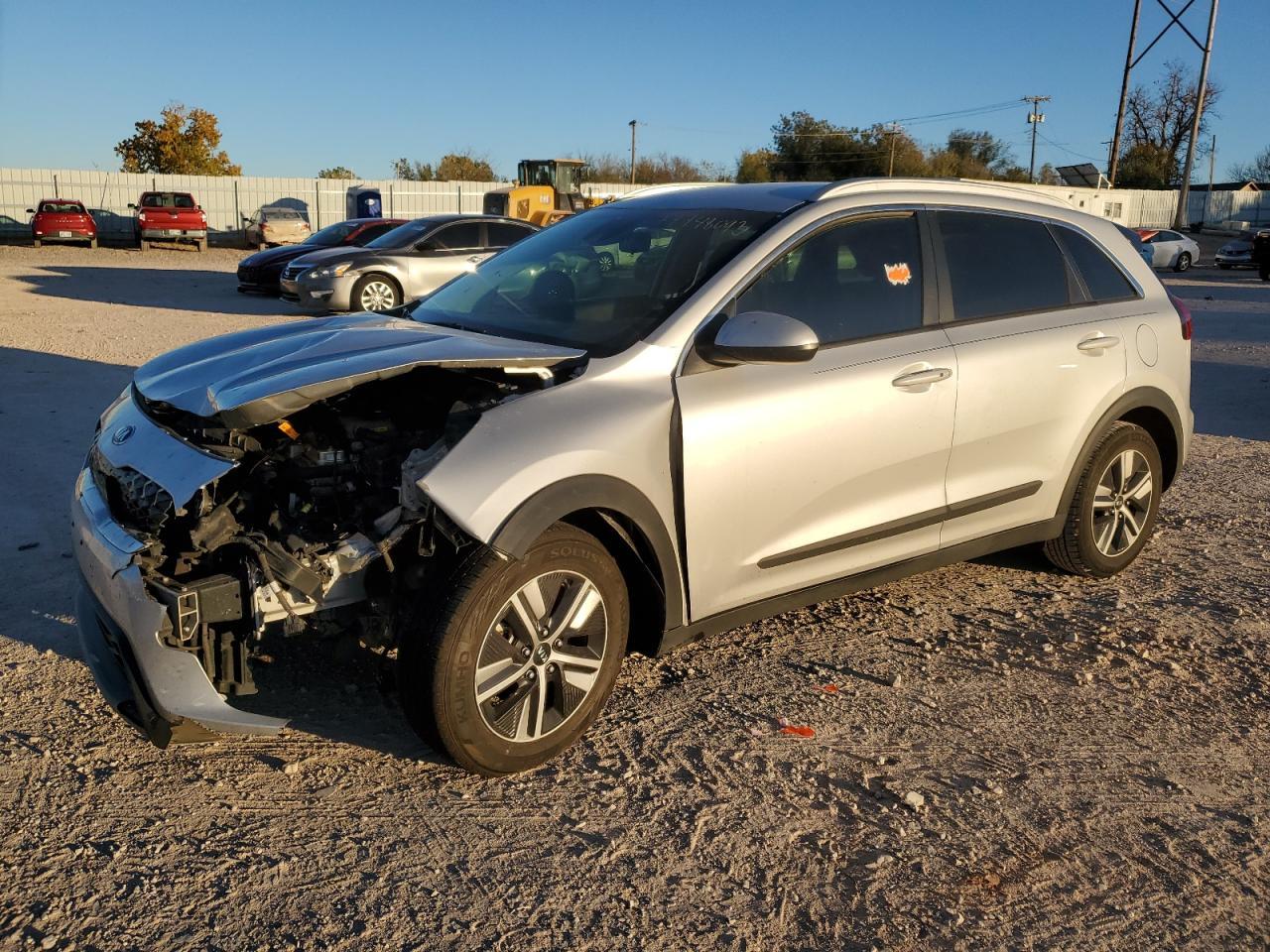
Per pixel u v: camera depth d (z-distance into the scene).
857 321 4.02
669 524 3.50
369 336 3.65
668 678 4.02
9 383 9.12
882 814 3.19
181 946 2.56
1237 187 68.44
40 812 3.09
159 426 3.34
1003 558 5.48
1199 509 6.39
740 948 2.61
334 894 2.77
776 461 3.68
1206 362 12.30
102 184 39.34
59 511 5.72
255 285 17.95
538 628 3.26
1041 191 4.98
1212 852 3.04
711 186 4.60
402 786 3.28
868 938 2.66
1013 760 3.51
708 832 3.08
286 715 3.66
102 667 3.34
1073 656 4.30
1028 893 2.84
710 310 3.67
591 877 2.87
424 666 3.06
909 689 3.98
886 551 4.16
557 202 34.09
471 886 2.82
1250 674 4.16
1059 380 4.56
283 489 3.23
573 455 3.21
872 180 4.30
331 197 43.09
